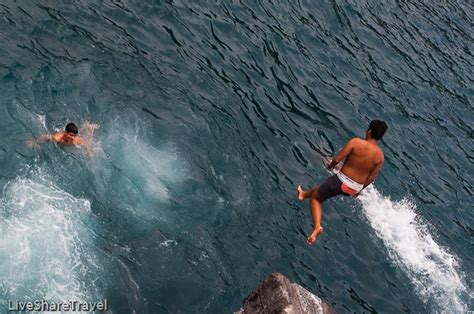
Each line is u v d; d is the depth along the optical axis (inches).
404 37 877.8
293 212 520.1
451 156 691.4
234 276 445.1
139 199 465.4
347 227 538.0
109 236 431.8
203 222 471.8
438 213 600.7
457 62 883.4
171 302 410.6
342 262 502.0
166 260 433.4
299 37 746.8
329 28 799.7
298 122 619.5
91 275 403.2
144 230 445.7
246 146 556.7
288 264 474.9
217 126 557.9
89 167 469.4
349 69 741.9
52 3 602.9
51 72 524.7
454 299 514.3
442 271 535.2
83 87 527.2
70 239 417.7
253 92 625.3
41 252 402.6
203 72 614.5
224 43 671.8
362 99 701.9
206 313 414.3
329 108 661.3
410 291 505.4
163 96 560.1
